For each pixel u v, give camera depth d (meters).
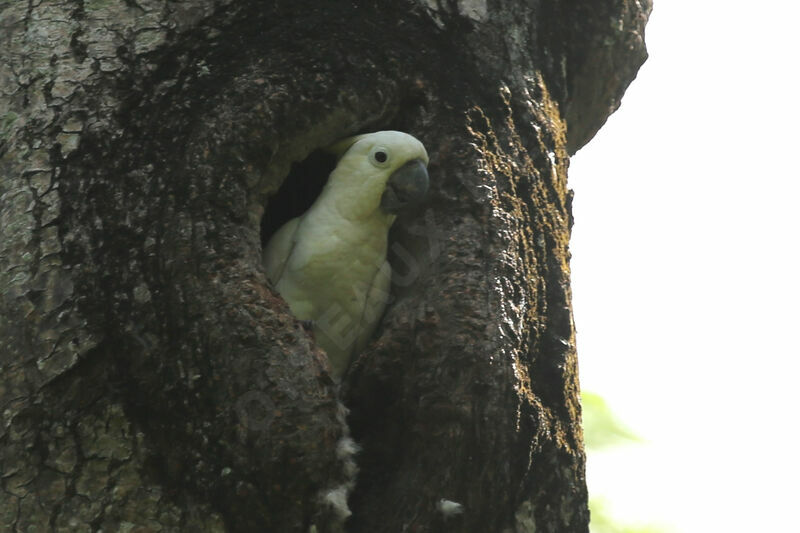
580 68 9.42
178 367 6.64
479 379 7.33
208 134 7.07
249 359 6.65
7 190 6.98
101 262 6.77
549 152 8.59
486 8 8.63
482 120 8.20
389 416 7.55
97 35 7.41
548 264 8.27
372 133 8.28
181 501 6.60
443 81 8.18
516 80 8.58
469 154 8.02
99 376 6.65
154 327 6.68
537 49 8.92
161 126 7.10
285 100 7.32
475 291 7.58
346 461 6.75
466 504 7.27
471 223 7.84
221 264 6.84
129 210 6.86
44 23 7.48
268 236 9.59
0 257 6.81
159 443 6.65
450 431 7.26
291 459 6.51
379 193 8.25
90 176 6.95
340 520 6.64
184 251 6.79
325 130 7.59
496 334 7.46
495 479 7.37
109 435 6.61
